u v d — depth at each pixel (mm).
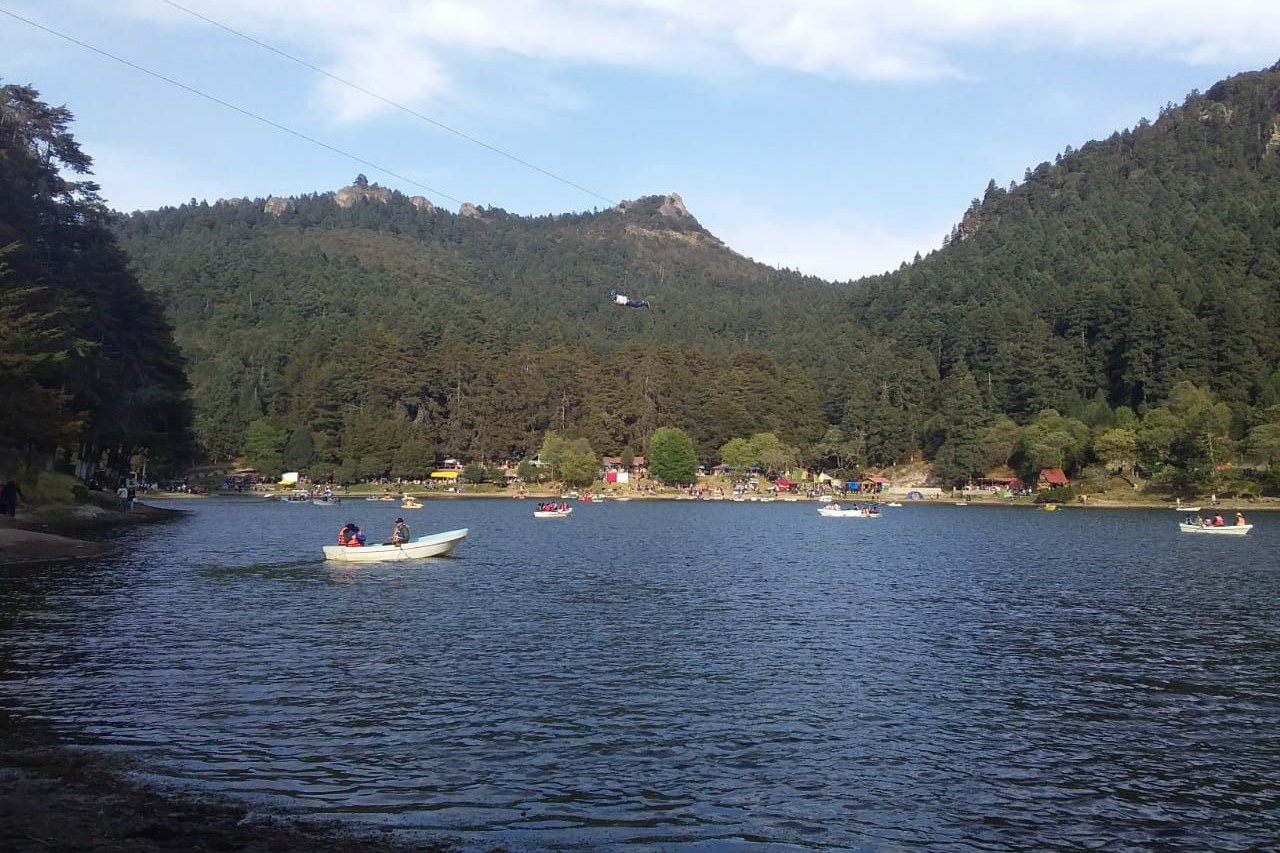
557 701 24484
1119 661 30594
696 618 38219
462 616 37812
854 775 19281
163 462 186125
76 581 45156
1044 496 171750
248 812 16328
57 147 94750
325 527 94875
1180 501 159500
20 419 63781
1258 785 19062
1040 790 18656
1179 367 193000
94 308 94625
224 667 27703
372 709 23359
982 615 40125
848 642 33375
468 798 17469
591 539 85188
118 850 14250
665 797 17797
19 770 18031
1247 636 35344
